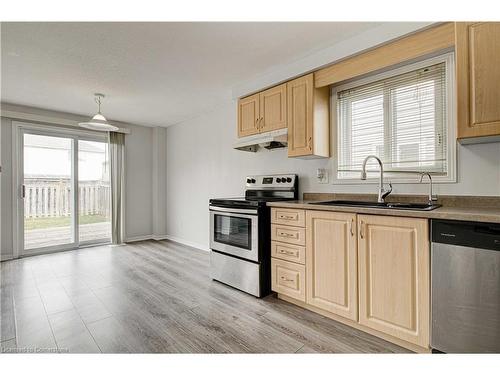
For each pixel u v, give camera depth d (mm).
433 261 1526
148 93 3471
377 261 1764
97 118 3318
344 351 1686
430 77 2107
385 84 2363
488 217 1334
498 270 1324
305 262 2201
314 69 2486
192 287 2783
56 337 1853
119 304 2369
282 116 2742
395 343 1758
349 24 2045
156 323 2043
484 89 1552
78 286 2787
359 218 1848
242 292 2650
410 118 2225
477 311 1385
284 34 2164
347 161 2615
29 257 3906
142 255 4066
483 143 1825
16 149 3875
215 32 2125
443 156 2051
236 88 3264
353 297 1892
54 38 2162
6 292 2621
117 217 4848
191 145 4746
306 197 2914
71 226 4438
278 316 2150
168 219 5398
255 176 3385
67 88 3268
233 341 1805
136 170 5199
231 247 2768
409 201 2154
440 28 1823
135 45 2293
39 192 4121
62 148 4355
